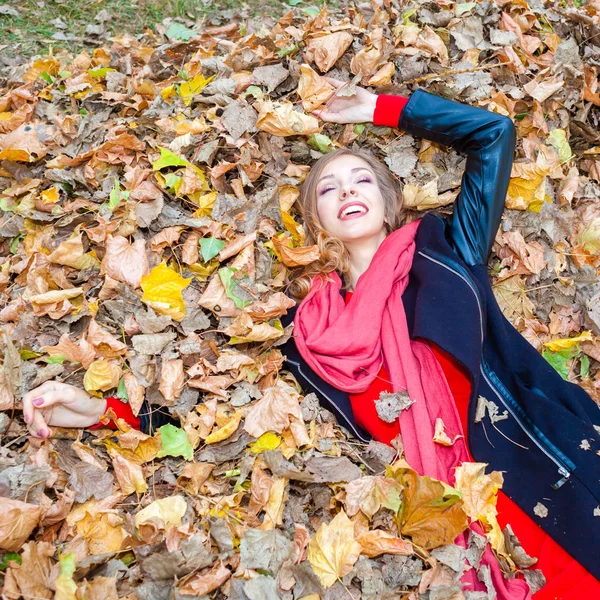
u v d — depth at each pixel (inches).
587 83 94.7
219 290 74.9
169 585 57.8
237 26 115.5
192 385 70.3
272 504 64.9
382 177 87.0
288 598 59.4
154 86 91.0
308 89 85.4
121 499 65.9
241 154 84.0
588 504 66.1
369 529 65.5
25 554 54.6
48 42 117.7
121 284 73.1
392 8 97.7
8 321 73.9
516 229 88.8
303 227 87.2
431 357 73.6
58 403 66.2
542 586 65.0
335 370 74.4
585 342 86.6
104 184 84.1
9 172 86.8
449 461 71.1
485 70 92.7
